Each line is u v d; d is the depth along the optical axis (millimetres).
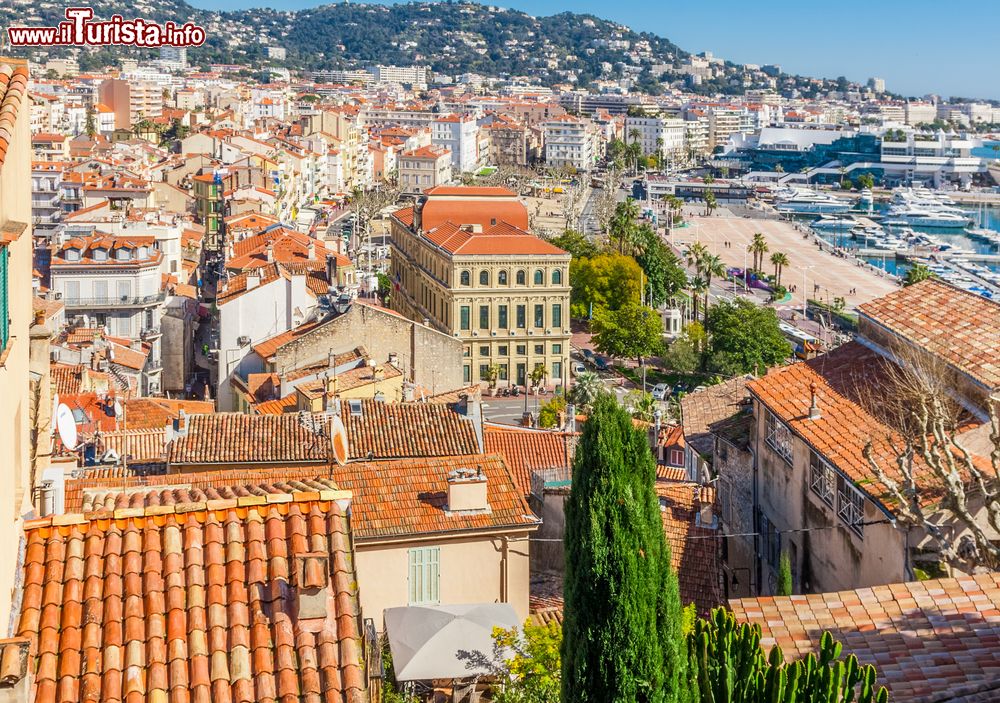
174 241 185000
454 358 124688
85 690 20547
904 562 42938
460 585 49156
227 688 21031
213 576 22672
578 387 147875
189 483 54219
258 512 24297
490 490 51500
